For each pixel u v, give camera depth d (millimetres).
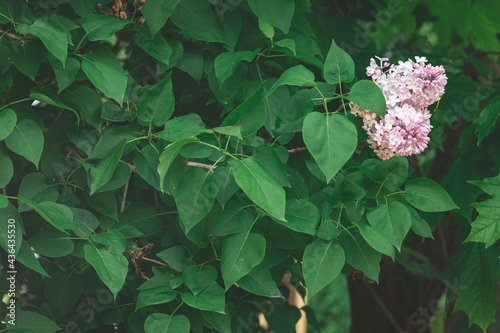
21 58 1131
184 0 1245
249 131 1112
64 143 1198
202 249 1192
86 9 1190
